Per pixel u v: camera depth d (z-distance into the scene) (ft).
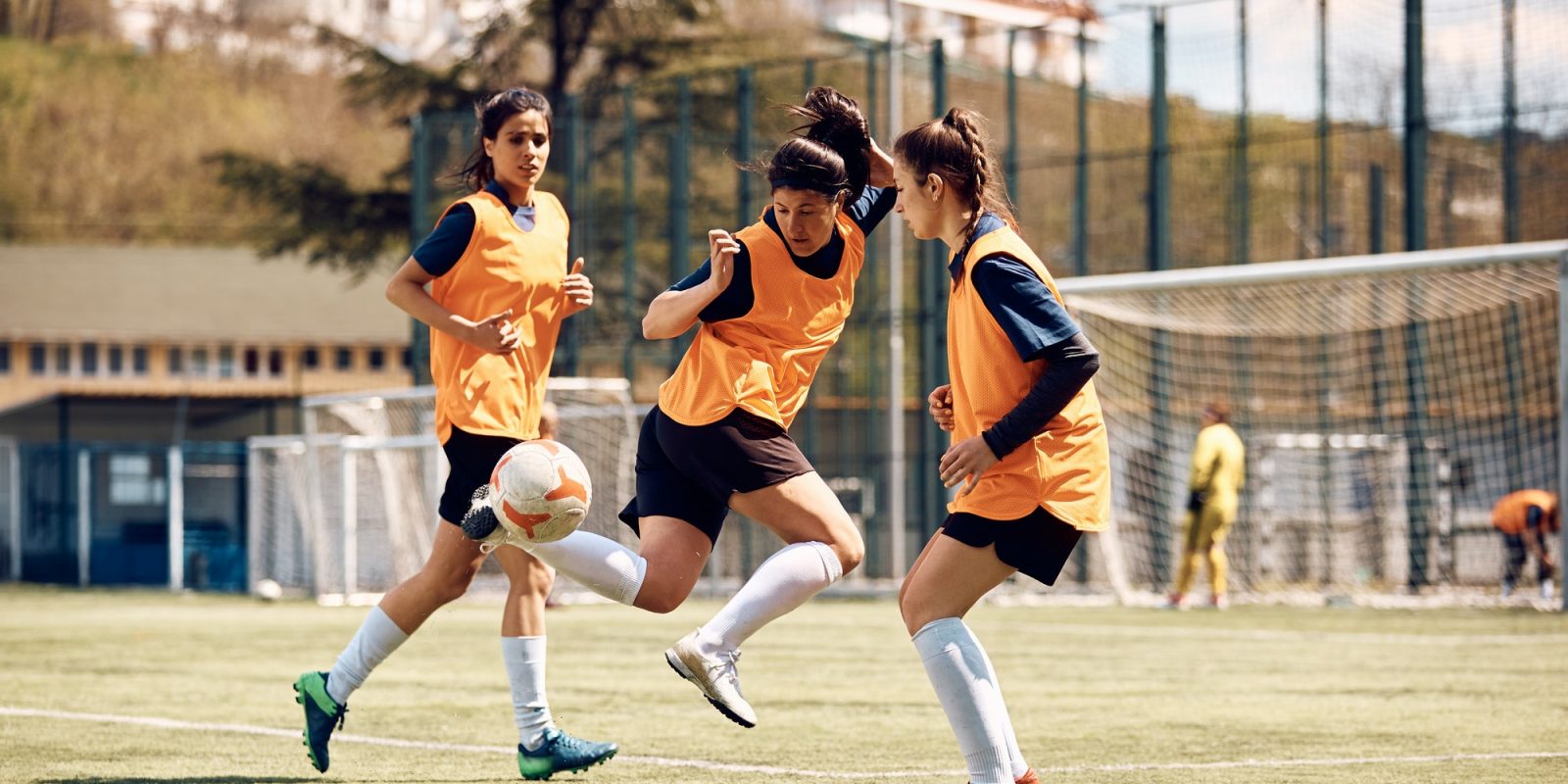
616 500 58.49
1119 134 74.90
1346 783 14.60
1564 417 41.88
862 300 66.33
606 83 93.66
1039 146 77.30
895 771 15.31
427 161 70.79
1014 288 11.48
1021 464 11.59
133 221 171.22
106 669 27.68
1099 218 75.36
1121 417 54.39
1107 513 11.89
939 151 11.91
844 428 67.82
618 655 30.91
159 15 190.70
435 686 24.20
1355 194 68.54
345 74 98.27
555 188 70.90
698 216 70.59
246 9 191.62
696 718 20.11
